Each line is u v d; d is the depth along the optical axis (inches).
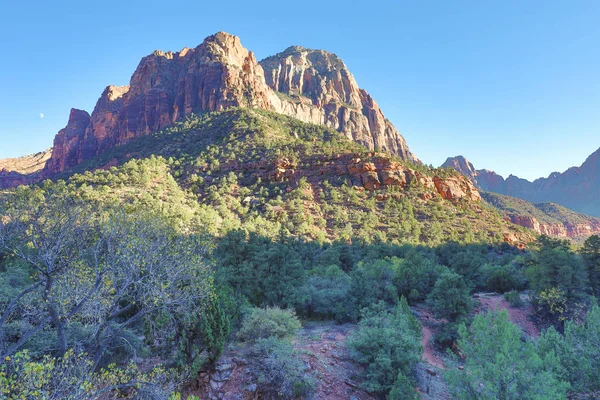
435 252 2992.1
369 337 817.5
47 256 471.2
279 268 1392.7
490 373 604.1
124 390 511.5
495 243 3843.5
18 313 601.3
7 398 303.4
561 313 1457.9
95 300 503.8
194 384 610.9
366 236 3501.5
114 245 544.1
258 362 686.5
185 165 5024.6
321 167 4899.1
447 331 1193.4
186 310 584.1
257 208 4168.3
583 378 680.4
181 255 605.6
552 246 1840.6
